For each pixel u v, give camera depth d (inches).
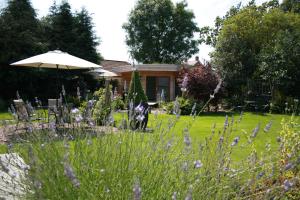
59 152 102.9
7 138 128.1
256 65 856.9
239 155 205.6
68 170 71.5
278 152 124.1
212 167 102.0
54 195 86.3
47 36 1040.2
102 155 98.1
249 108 755.4
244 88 800.3
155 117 132.9
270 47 863.1
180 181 94.6
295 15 1138.0
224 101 813.9
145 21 1724.9
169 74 1007.0
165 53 1774.1
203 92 728.3
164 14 1718.8
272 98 714.8
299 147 129.3
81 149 101.2
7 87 900.6
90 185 87.6
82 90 993.5
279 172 107.4
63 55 488.1
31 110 142.3
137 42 1765.5
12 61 876.0
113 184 87.4
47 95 956.6
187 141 104.7
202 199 90.3
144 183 89.7
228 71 870.4
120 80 1179.9
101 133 111.7
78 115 121.4
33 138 113.5
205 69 751.7
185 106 643.5
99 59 1130.7
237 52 882.8
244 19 989.8
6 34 868.6
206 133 363.3
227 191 99.4
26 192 96.4
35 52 924.0
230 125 123.5
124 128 117.8
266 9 1334.9
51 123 120.1
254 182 102.9
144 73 1034.1
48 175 89.4
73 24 1069.1
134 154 102.9
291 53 783.7
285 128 153.3
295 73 780.0
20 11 980.6
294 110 181.2
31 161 85.0
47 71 936.9
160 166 97.9
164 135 112.9
